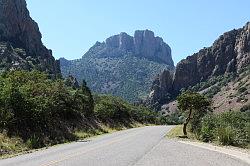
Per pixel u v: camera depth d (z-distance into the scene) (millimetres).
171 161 18875
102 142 34500
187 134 51469
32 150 26547
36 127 34375
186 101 50812
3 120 29984
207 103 51094
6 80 35531
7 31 168500
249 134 32062
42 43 192250
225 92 197875
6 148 25953
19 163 17516
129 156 21203
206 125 40438
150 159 19750
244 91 173000
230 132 31891
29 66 142625
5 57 139750
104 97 94812
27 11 187125
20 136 30469
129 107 106125
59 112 44656
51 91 43031
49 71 149500
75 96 53875
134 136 46000
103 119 69312
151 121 129750
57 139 36500
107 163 17641
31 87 38031
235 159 20062
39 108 34875
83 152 23656
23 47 171375
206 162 18562
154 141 36750
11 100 31641
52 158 19750
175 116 188125
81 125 51188
